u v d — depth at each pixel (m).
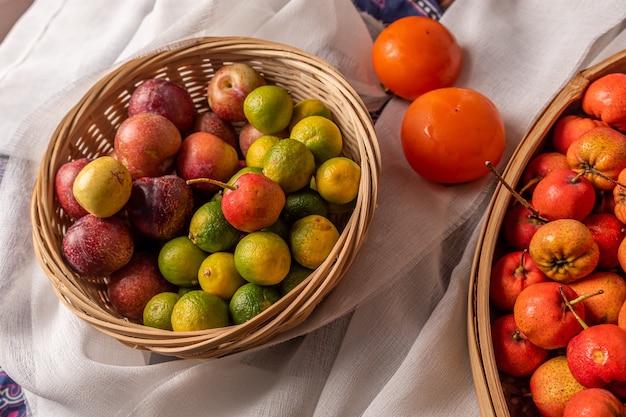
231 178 0.80
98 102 0.86
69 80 1.08
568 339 0.69
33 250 0.89
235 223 0.72
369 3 1.10
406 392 0.77
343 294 0.83
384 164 0.95
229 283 0.75
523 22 1.00
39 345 0.85
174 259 0.77
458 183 0.91
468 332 0.75
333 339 0.86
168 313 0.75
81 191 0.73
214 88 0.88
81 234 0.76
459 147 0.83
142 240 0.84
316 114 0.85
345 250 0.69
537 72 0.96
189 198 0.79
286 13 1.00
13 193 0.89
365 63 1.04
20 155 0.91
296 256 0.75
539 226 0.76
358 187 0.77
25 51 1.13
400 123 0.99
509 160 0.87
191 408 0.82
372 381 0.83
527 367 0.73
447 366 0.79
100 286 0.84
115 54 1.10
